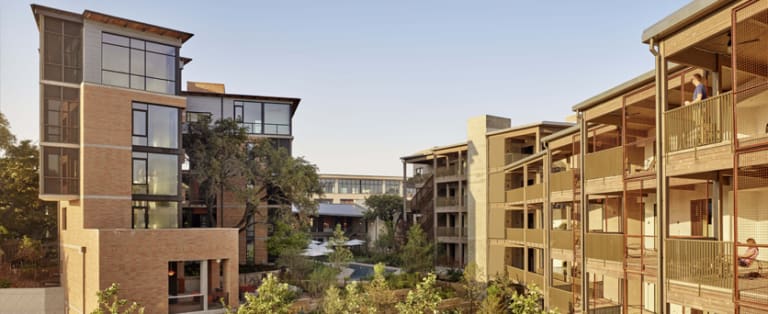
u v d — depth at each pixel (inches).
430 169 2340.1
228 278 1188.5
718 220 560.4
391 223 2534.5
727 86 583.5
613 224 958.4
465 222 1950.1
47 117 1208.8
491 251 1668.3
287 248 1627.7
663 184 552.4
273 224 1776.6
